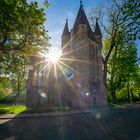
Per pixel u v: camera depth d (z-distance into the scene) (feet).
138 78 152.05
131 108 80.38
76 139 24.32
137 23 50.24
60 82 103.76
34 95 94.38
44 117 51.13
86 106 91.35
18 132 29.66
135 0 49.11
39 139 24.89
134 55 122.93
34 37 52.54
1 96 168.55
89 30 113.09
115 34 89.30
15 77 100.53
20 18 43.83
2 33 46.47
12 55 58.34
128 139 23.50
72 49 108.06
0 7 39.40
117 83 132.05
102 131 29.12
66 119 45.29
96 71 105.29
